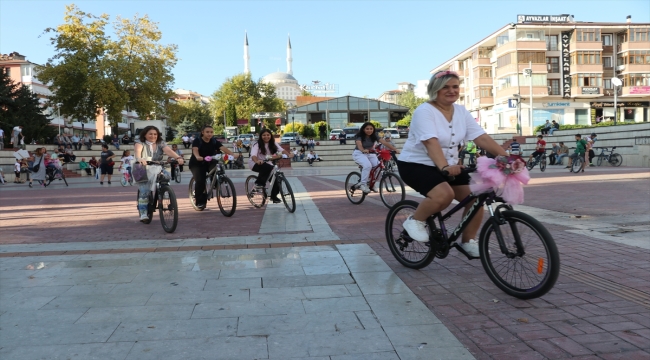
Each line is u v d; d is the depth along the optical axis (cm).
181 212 917
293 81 18738
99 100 3862
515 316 325
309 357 271
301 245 563
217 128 8400
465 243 416
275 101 8800
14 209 1091
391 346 282
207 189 875
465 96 6500
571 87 5225
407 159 415
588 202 891
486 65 5831
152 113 4431
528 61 5103
